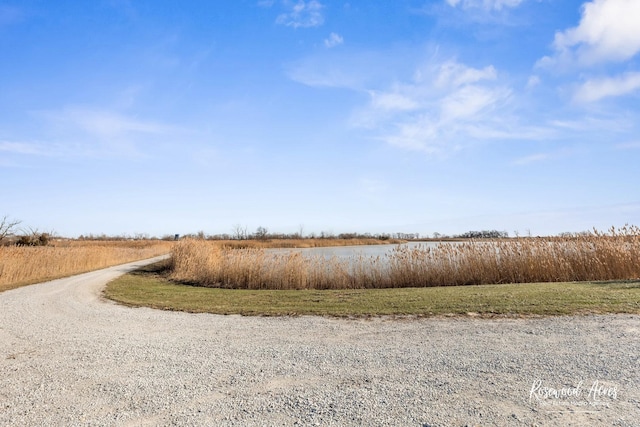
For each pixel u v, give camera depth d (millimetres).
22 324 8406
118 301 11383
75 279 17625
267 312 9078
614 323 6848
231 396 4363
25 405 4242
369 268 15797
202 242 23672
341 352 5840
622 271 13141
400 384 4547
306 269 15727
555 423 3549
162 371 5223
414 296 10406
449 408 3891
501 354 5469
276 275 15414
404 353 5676
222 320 8422
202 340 6777
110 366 5473
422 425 3578
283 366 5301
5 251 18359
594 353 5359
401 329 7102
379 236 66250
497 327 6945
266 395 4367
